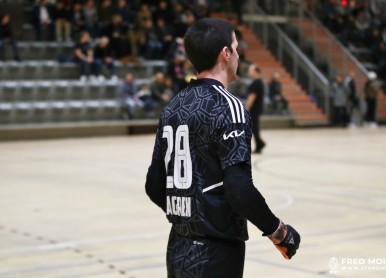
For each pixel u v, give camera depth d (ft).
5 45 119.44
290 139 102.73
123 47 125.29
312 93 137.08
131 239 34.55
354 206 43.78
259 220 13.34
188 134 14.07
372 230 36.01
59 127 106.73
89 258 30.76
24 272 28.43
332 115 134.72
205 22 14.58
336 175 60.08
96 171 64.03
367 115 137.39
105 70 120.57
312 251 31.22
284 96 135.13
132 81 115.44
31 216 41.42
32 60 121.49
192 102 14.24
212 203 13.71
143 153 81.25
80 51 118.01
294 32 143.64
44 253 31.81
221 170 13.74
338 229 36.29
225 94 14.03
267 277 26.86
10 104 106.93
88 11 127.54
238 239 13.99
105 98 117.08
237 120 13.62
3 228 37.81
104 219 40.11
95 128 111.04
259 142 78.59
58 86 112.98
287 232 13.98
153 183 15.25
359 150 84.07
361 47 151.84
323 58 139.74
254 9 149.38
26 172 63.62
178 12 136.36
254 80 76.79
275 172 62.23
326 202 45.47
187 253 14.03
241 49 135.74
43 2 124.06
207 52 14.39
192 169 13.98
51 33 124.26
